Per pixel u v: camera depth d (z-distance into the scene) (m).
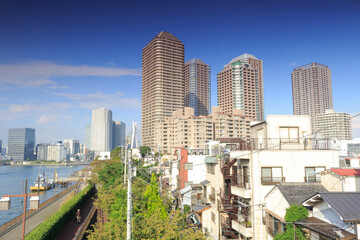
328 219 16.02
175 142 188.75
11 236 41.38
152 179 41.62
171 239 22.59
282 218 19.78
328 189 20.58
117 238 21.89
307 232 17.19
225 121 186.62
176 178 60.38
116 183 54.69
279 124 28.91
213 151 39.12
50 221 38.31
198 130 179.50
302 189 20.53
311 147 28.53
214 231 33.81
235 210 29.97
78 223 48.47
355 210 13.82
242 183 27.75
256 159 25.73
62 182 142.38
